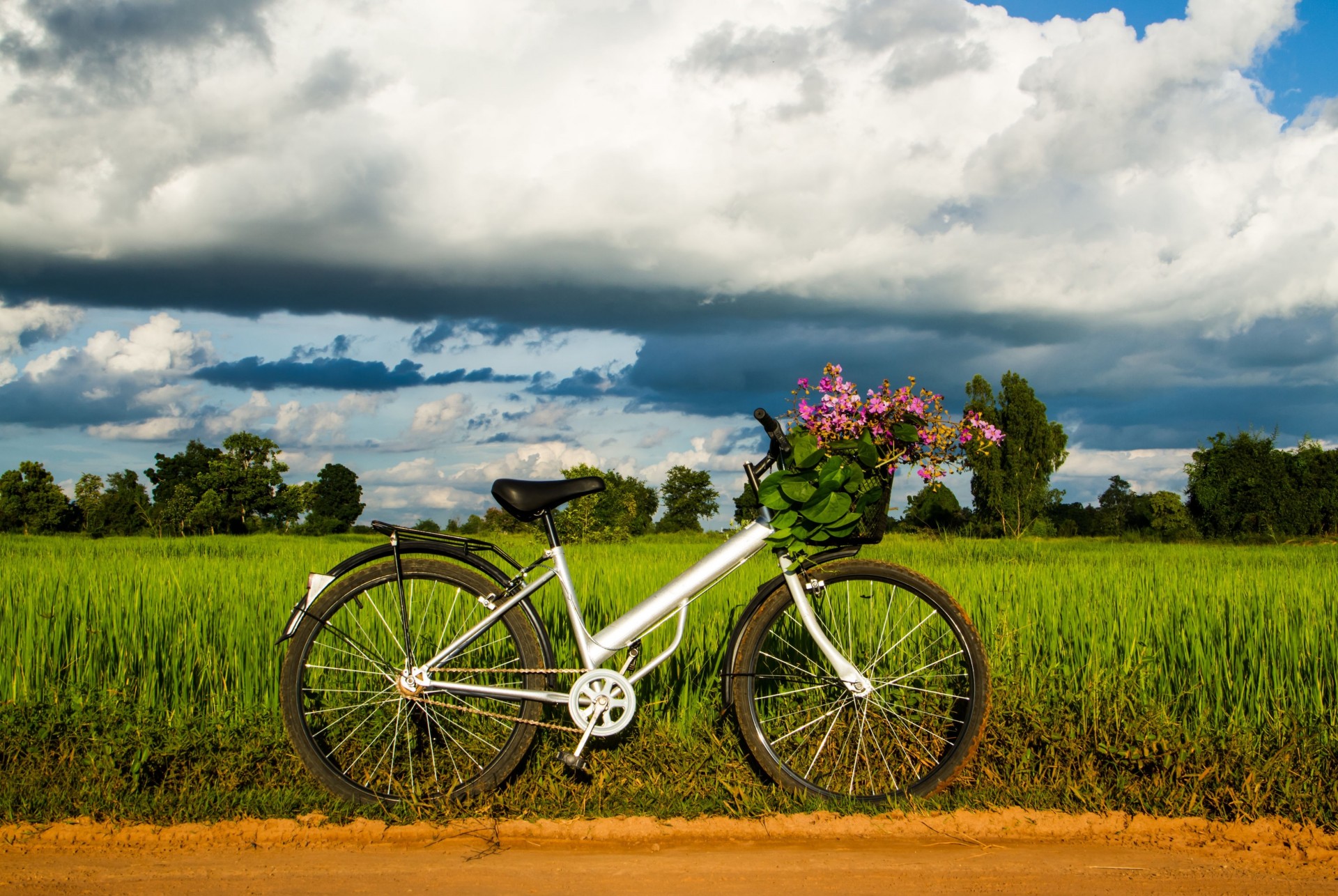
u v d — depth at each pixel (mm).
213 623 4379
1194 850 2682
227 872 2461
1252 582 6418
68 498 59156
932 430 3074
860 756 3279
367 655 3373
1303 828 2791
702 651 3986
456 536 3148
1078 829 2826
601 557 9680
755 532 3143
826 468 3027
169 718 3256
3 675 3646
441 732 3221
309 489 71812
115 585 5293
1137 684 3578
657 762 3170
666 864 2566
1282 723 3311
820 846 2727
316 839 2715
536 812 2912
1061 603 5008
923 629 3836
